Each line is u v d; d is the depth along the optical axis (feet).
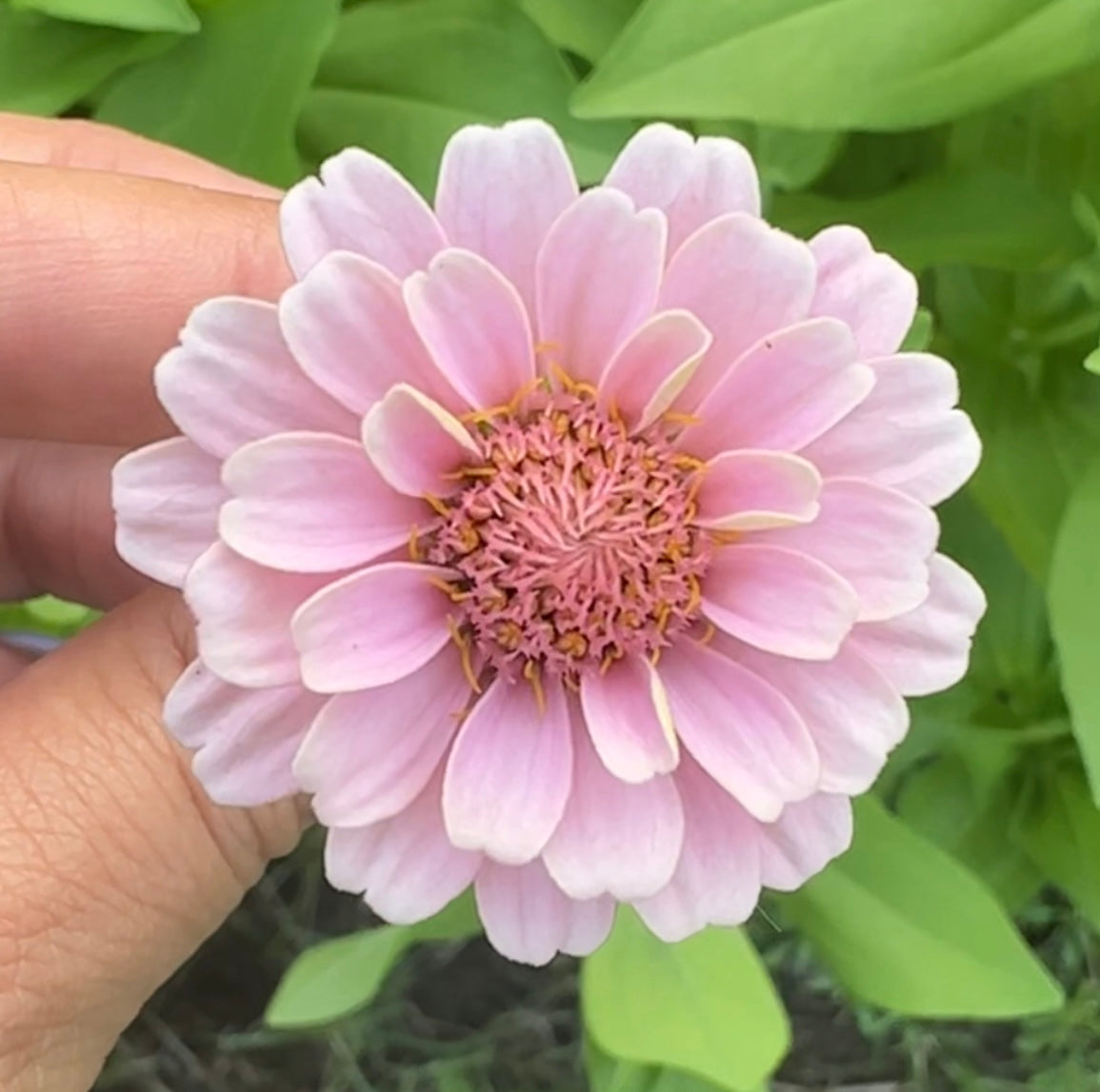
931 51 0.35
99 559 0.39
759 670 0.27
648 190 0.26
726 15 0.35
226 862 0.30
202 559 0.24
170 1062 0.65
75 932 0.28
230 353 0.24
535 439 0.27
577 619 0.27
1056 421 0.45
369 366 0.25
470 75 0.42
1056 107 0.42
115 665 0.29
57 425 0.33
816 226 0.42
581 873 0.26
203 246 0.31
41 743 0.28
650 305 0.25
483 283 0.25
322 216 0.25
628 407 0.27
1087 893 0.48
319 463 0.25
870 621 0.26
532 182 0.25
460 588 0.27
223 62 0.41
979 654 0.49
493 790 0.26
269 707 0.25
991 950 0.40
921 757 0.53
